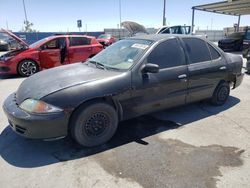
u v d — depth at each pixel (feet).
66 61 29.17
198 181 8.58
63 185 8.39
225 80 16.12
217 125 13.35
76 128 10.27
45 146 10.98
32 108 9.64
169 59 12.87
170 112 15.20
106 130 11.10
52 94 9.75
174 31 49.42
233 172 9.10
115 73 11.37
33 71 27.86
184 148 10.83
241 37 59.77
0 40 68.80
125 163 9.67
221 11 73.26
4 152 10.50
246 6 61.21
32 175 8.92
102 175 8.93
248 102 17.46
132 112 11.89
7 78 26.76
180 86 13.28
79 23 69.87
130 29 69.56
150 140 11.58
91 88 10.29
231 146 11.05
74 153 10.43
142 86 11.64
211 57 15.12
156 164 9.60
